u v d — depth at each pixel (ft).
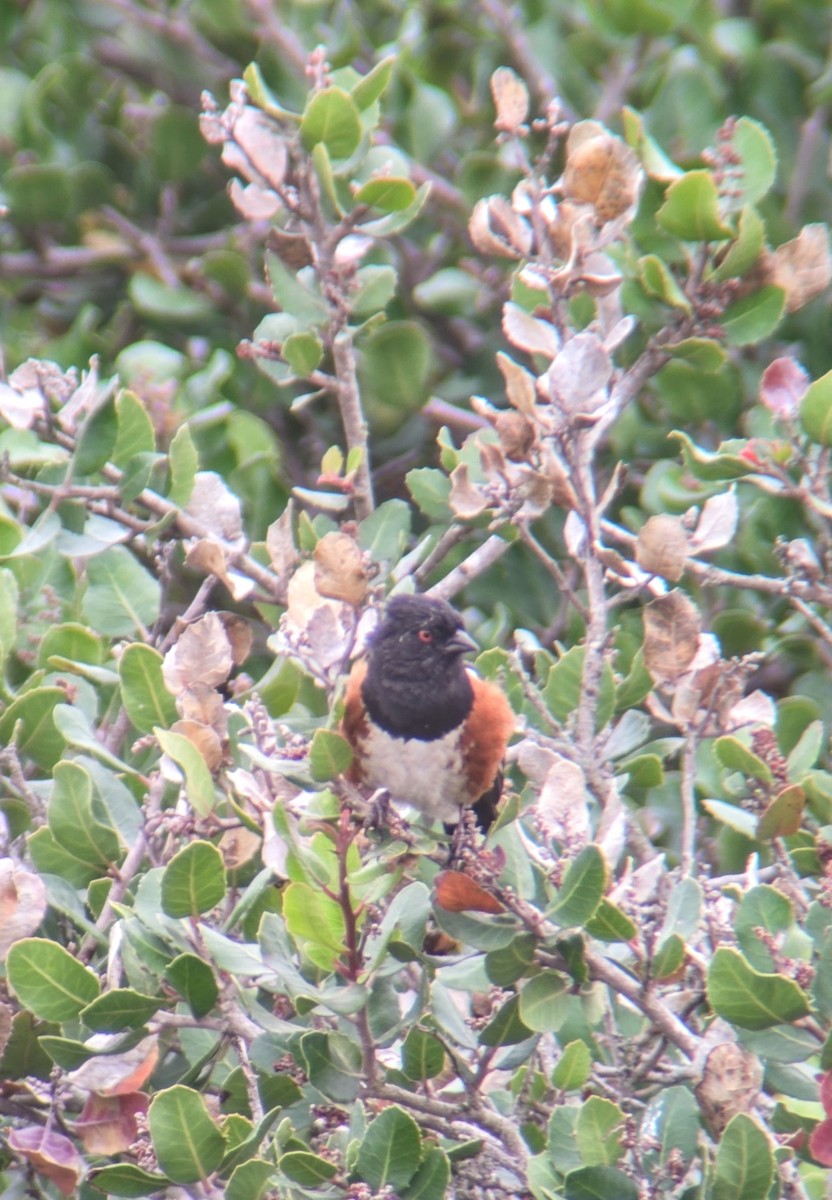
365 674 29.84
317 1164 21.29
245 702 27.43
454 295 43.60
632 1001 22.61
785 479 28.76
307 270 33.78
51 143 46.80
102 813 26.02
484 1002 26.63
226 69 48.37
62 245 48.37
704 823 32.65
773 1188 20.11
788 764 26.71
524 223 28.40
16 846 27.68
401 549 30.19
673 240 31.78
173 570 37.99
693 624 25.89
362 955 22.36
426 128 45.19
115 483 30.37
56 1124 23.12
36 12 48.85
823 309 41.93
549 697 29.60
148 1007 22.47
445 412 41.81
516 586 38.88
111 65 48.29
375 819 24.07
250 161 30.25
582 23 46.39
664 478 36.06
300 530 31.22
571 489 26.71
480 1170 22.80
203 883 22.30
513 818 23.32
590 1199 20.35
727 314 30.83
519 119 28.17
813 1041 20.93
